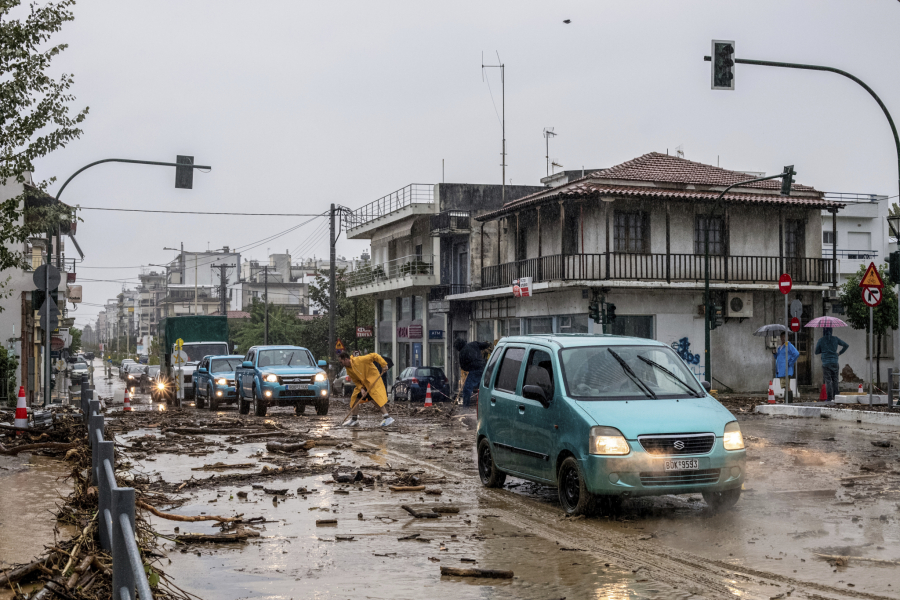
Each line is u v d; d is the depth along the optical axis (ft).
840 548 24.66
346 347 216.33
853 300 130.11
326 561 23.95
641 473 28.48
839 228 170.30
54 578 19.15
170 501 33.27
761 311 121.39
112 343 606.14
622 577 21.77
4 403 107.96
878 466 41.16
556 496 34.53
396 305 180.96
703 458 28.91
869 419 65.46
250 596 20.43
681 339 116.78
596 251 115.34
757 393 118.93
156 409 103.71
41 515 29.30
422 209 155.43
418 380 126.00
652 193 113.80
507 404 35.04
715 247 120.37
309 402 82.89
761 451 47.32
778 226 123.03
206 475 41.22
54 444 48.42
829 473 39.14
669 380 32.37
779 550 24.53
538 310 125.70
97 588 18.79
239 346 252.42
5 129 54.80
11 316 125.39
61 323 195.83
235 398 97.30
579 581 21.45
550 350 33.37
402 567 23.20
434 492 35.04
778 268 121.49
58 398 130.21
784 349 81.92
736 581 21.31
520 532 27.53
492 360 37.88
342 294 227.61
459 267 153.17
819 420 68.08
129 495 13.35
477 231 148.05
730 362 119.96
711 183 120.37
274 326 247.70
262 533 27.76
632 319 115.65
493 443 36.22
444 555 24.52
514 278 128.57
